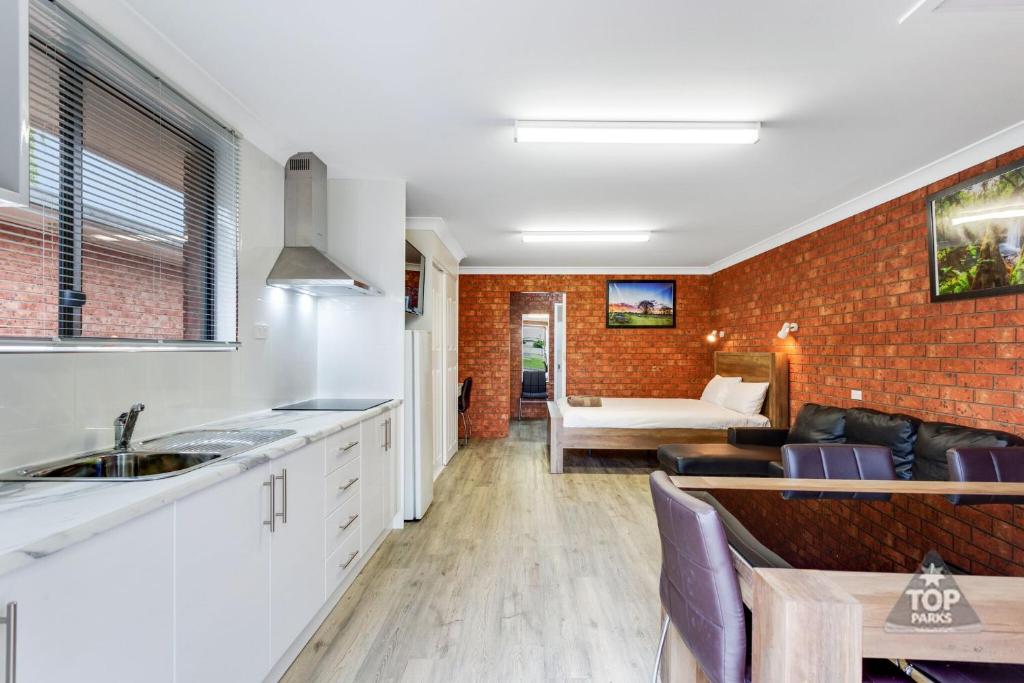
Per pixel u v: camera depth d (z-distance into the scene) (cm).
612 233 490
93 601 100
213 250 230
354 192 336
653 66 198
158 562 117
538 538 320
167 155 198
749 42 182
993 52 185
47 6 145
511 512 372
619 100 226
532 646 203
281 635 176
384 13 166
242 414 248
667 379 702
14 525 94
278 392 286
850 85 210
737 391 523
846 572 101
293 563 186
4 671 83
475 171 319
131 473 165
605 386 706
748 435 436
